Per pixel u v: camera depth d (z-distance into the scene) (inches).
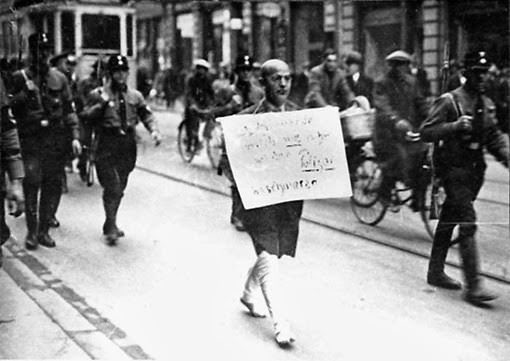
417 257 221.5
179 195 301.6
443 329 164.7
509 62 452.4
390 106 266.7
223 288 186.9
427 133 189.3
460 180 188.5
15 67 223.0
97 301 175.5
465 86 188.7
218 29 807.7
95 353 148.3
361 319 169.9
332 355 149.8
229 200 293.6
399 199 262.8
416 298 184.5
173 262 204.8
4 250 222.1
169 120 685.9
